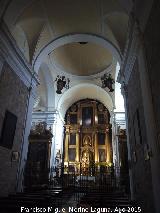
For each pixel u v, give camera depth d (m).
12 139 8.05
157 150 4.89
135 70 7.32
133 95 7.76
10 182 7.78
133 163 7.91
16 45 7.91
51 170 14.07
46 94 17.47
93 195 6.95
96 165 18.47
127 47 7.57
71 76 17.61
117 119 16.42
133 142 7.89
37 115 17.45
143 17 5.78
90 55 16.38
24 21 8.58
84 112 21.81
